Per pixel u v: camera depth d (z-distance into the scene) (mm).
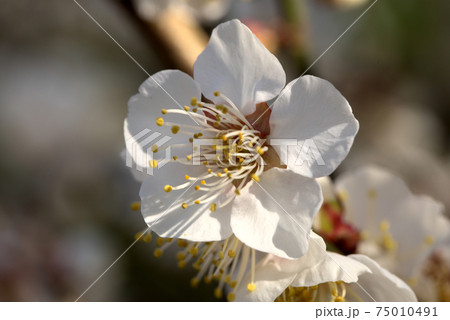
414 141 182
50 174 208
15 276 174
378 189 121
